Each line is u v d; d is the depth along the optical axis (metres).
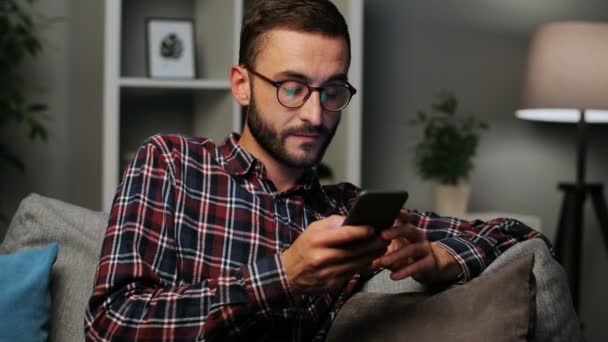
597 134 3.40
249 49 1.29
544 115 3.20
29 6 3.06
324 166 2.90
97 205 2.87
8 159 2.92
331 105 1.25
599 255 3.38
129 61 3.03
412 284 1.36
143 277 1.15
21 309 1.40
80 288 1.50
